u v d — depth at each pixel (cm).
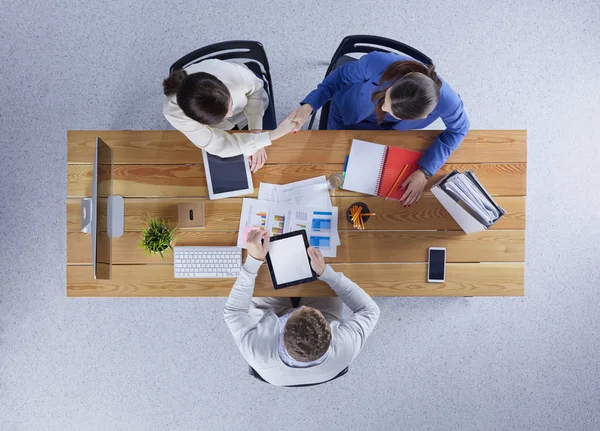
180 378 247
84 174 177
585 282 254
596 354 253
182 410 247
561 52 257
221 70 163
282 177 180
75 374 245
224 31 253
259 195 179
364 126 192
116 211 177
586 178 256
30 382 244
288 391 248
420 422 250
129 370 246
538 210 255
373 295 181
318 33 254
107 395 246
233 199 179
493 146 181
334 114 197
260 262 165
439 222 181
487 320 252
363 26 255
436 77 145
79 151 177
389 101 141
